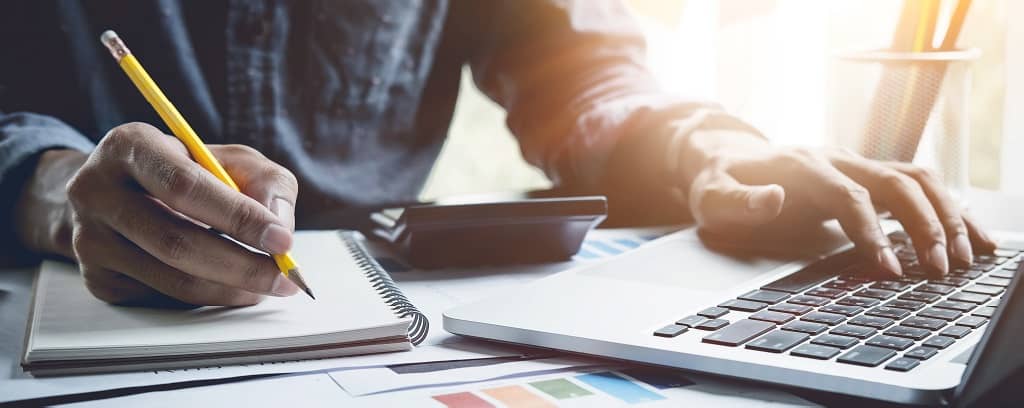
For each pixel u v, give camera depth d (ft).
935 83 2.38
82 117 3.01
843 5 3.57
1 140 2.11
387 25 3.38
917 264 1.81
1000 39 3.05
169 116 1.49
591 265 1.83
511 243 2.11
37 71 2.92
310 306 1.50
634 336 1.32
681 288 1.62
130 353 1.28
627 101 2.93
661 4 4.29
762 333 1.31
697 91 4.22
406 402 1.16
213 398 1.18
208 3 3.08
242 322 1.41
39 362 1.25
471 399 1.17
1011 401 1.03
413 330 1.47
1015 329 1.05
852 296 1.54
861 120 2.50
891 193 1.93
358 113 3.43
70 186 1.46
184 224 1.42
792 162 2.09
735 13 3.99
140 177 1.40
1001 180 3.05
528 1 3.37
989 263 1.83
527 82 3.36
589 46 3.26
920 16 2.45
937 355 1.19
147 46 3.03
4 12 2.84
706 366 1.23
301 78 3.29
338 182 3.39
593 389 1.21
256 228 1.36
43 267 1.89
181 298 1.46
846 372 1.13
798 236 2.11
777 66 3.90
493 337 1.42
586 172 3.01
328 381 1.25
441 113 3.68
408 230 2.02
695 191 2.27
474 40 3.65
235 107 3.16
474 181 8.84
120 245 1.46
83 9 2.96
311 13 3.24
